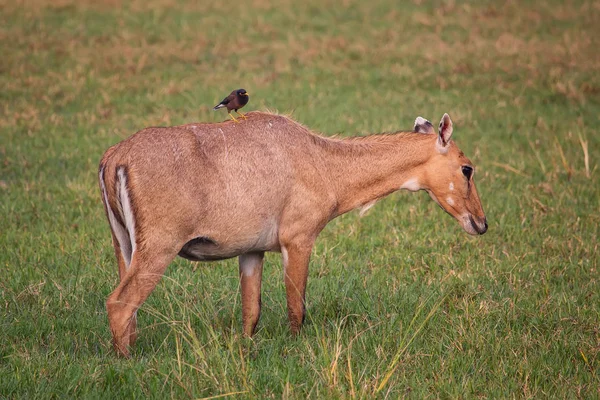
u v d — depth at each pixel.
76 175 38.38
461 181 25.14
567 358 22.38
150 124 45.81
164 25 67.50
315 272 28.67
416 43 64.38
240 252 22.81
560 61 58.97
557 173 39.56
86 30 65.25
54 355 21.75
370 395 19.58
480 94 53.59
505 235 32.72
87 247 29.92
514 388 20.66
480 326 23.88
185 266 28.97
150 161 20.92
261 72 57.66
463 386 20.58
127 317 20.73
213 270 28.56
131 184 20.72
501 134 45.78
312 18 70.81
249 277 23.86
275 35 66.06
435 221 33.91
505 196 36.62
